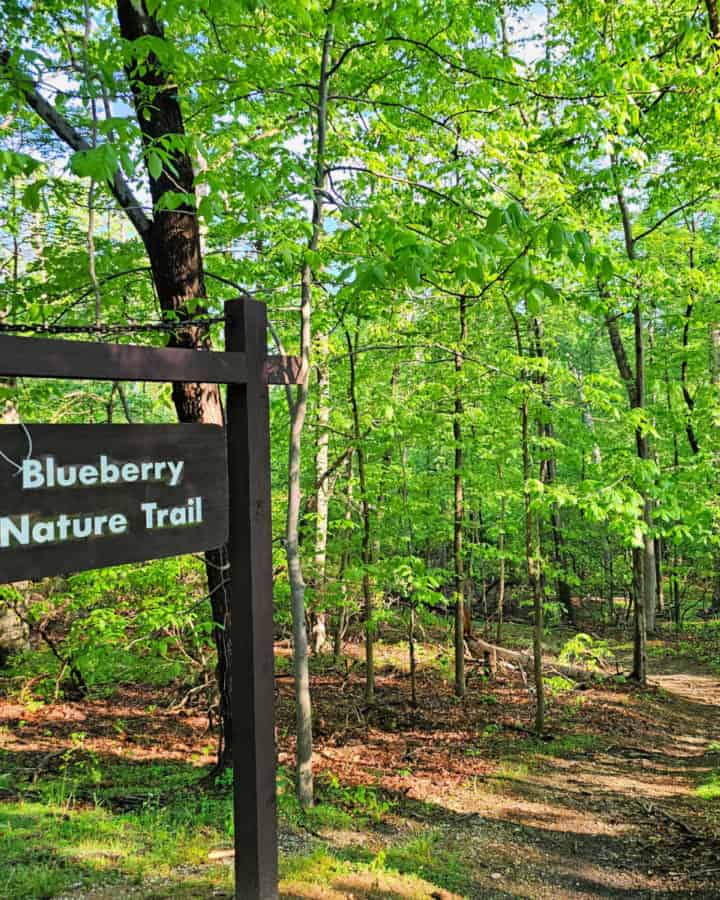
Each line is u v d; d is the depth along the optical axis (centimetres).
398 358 1085
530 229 321
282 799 618
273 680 287
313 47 654
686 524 841
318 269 665
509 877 525
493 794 741
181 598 680
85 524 228
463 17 603
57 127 546
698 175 1022
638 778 818
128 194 589
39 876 381
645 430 884
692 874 535
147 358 246
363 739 935
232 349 282
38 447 217
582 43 962
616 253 1034
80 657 705
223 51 554
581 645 1051
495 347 1146
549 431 1282
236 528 282
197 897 361
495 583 1877
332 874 435
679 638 1842
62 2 545
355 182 753
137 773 714
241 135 588
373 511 1058
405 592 1020
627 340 2011
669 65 809
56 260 626
